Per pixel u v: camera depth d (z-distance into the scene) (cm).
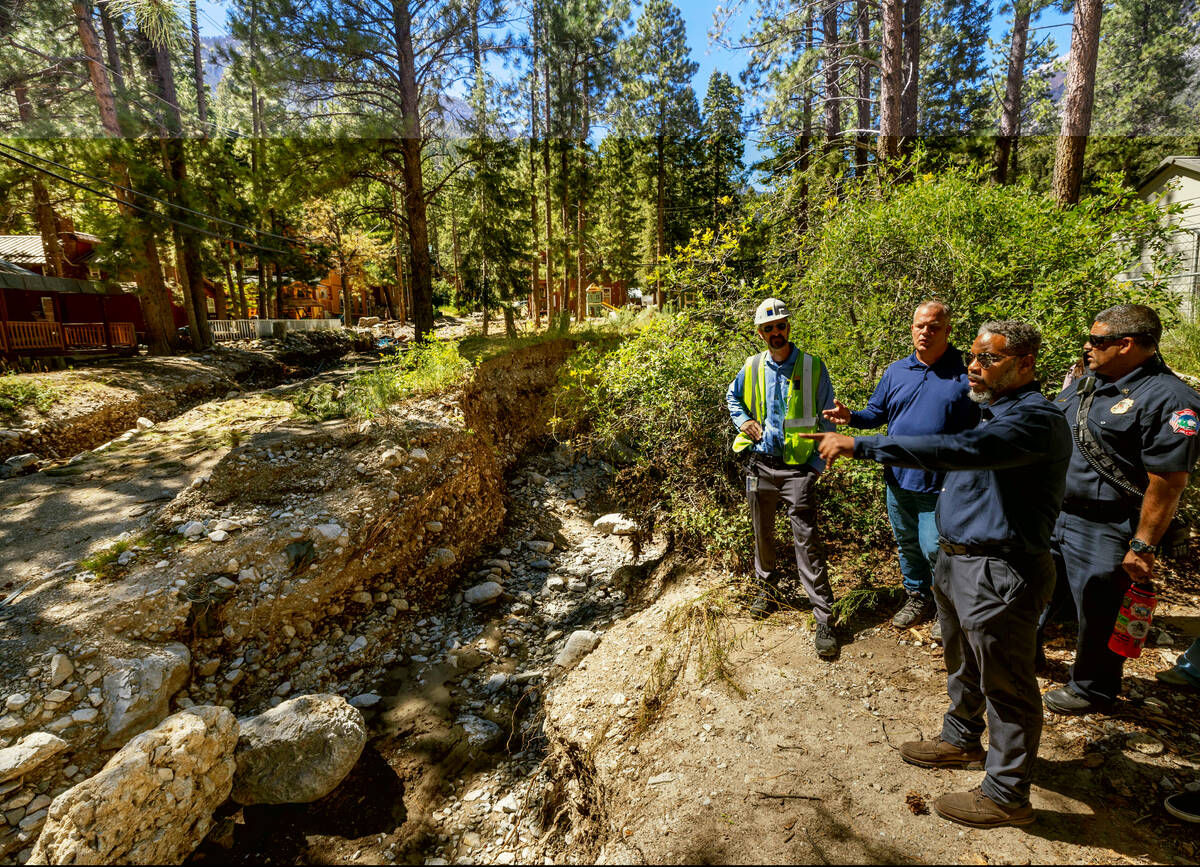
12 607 438
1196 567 404
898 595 400
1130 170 2116
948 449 204
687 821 250
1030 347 216
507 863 293
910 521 356
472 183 1662
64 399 1088
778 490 371
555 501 866
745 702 319
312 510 580
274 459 675
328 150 1355
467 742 388
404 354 1102
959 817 231
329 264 2814
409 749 387
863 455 218
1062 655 335
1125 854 212
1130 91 3195
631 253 3033
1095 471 277
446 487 691
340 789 354
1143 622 259
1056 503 213
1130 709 283
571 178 2212
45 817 314
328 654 490
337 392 949
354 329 3077
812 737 288
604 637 464
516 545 732
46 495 639
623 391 526
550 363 1359
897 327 458
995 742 226
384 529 589
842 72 1376
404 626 543
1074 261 423
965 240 448
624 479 584
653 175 2602
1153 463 252
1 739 338
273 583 504
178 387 1390
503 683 450
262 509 586
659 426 506
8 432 895
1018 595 213
